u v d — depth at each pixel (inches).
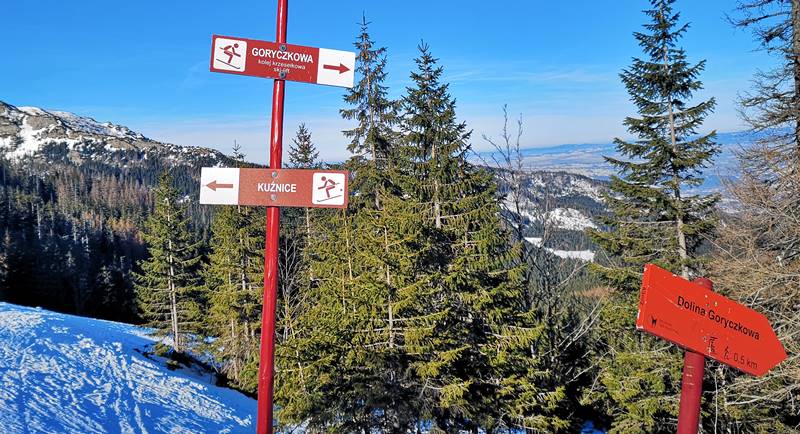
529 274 462.6
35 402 633.6
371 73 799.1
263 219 1014.4
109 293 2293.3
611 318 572.1
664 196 521.0
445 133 603.8
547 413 579.8
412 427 494.0
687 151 530.3
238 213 990.4
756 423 487.5
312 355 516.7
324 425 494.3
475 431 526.9
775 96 337.4
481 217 575.8
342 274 604.7
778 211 304.0
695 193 526.6
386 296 513.0
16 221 3203.7
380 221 543.2
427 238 552.7
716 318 88.2
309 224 986.1
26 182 5423.2
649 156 553.0
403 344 531.2
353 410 487.2
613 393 575.5
